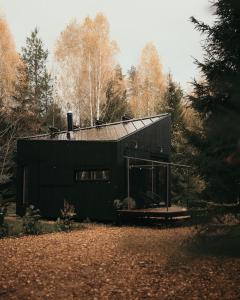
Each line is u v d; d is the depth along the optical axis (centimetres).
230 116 177
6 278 710
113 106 3234
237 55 760
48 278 712
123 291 632
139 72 3953
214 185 638
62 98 3139
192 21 812
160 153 2059
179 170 2223
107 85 3197
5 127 2541
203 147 746
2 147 2402
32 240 1144
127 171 1638
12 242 1107
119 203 1603
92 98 3108
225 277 660
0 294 621
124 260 834
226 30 747
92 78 3117
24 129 2578
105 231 1352
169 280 674
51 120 3142
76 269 775
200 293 601
